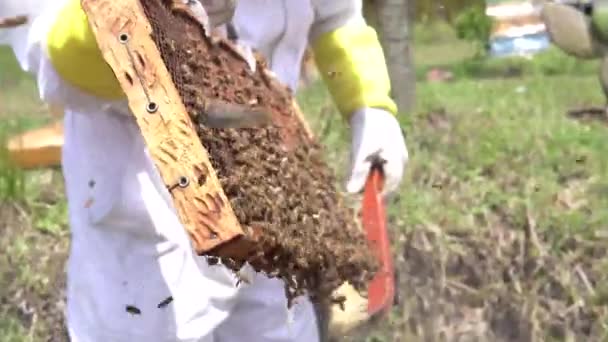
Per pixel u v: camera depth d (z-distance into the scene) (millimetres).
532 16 14555
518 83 9789
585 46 8328
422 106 7242
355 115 3465
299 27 3273
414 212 4984
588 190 5320
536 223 4926
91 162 3074
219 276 3123
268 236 2438
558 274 4762
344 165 5137
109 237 3107
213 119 2404
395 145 3426
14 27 2861
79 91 2742
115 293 3102
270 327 3324
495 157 5723
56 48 2631
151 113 2322
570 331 4648
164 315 3107
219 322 3176
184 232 3066
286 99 2945
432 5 13984
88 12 2418
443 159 5695
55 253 4777
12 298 4617
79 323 3174
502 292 4750
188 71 2486
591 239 4895
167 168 2281
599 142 6148
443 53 14328
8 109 6820
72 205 3160
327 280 2742
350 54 3482
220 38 2717
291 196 2650
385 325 4512
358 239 2936
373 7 7203
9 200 5113
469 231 4949
